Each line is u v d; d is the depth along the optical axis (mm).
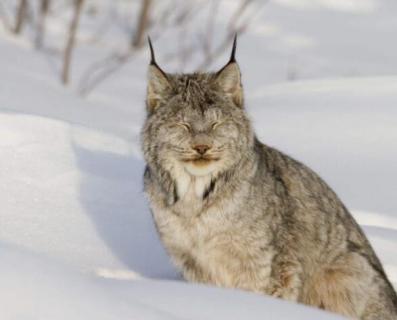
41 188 15031
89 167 16141
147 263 13328
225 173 11820
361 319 12922
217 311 9219
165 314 8664
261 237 12016
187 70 29672
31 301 8250
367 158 19344
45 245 13188
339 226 12938
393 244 14883
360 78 23844
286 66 30641
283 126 21234
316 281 12797
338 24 35500
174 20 34156
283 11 36281
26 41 30109
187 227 12047
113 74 28656
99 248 13477
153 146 11984
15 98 22688
